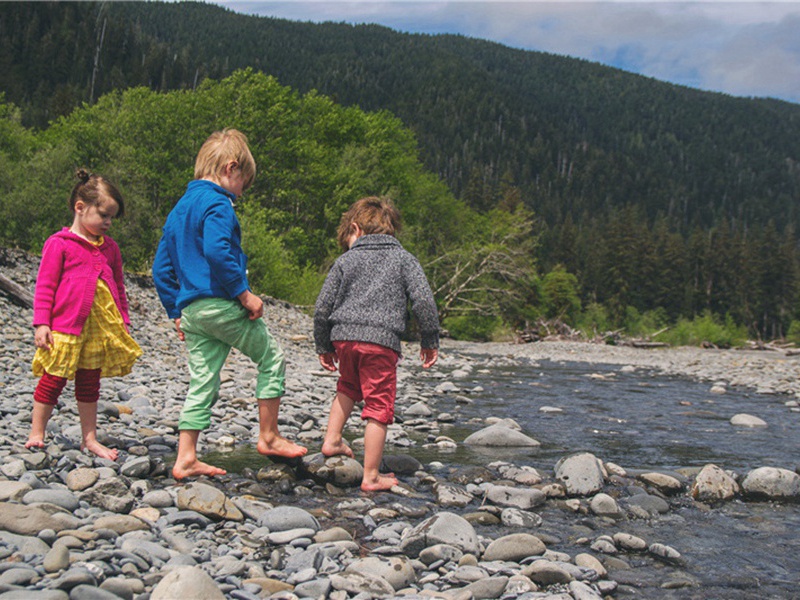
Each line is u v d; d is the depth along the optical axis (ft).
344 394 12.74
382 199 13.24
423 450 16.14
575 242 307.99
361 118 135.23
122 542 7.74
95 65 445.78
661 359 69.77
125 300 12.64
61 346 11.27
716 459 16.46
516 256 128.36
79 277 11.50
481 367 45.98
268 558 8.13
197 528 8.95
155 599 6.14
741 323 278.05
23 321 27.68
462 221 136.46
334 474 11.85
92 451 11.95
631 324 233.14
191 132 107.45
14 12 457.27
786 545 9.79
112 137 104.73
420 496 11.62
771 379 42.68
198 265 11.02
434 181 139.54
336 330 12.10
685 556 9.28
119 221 81.66
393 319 12.01
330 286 12.41
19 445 11.65
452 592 7.38
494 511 10.89
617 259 263.90
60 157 83.30
